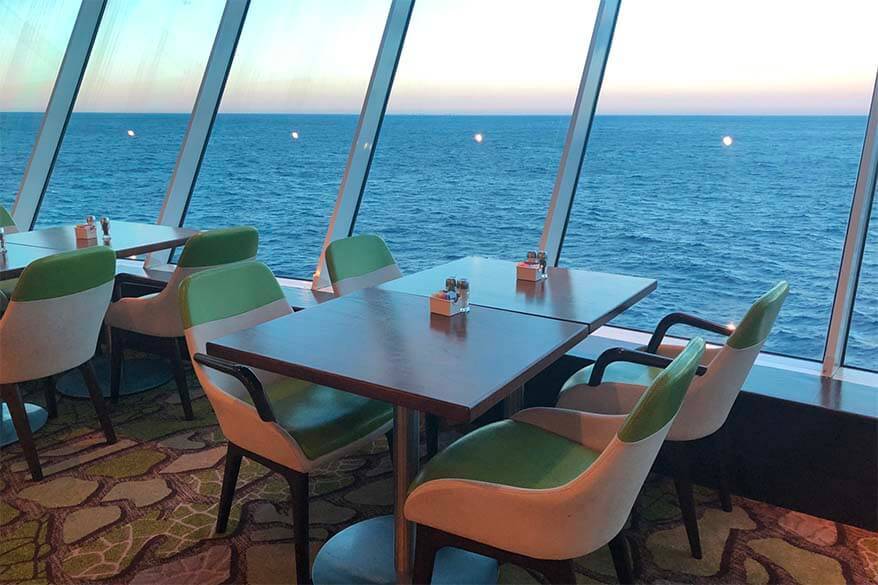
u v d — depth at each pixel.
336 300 2.70
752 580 2.44
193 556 2.54
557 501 1.68
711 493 3.03
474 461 2.07
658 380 1.63
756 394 2.88
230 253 3.67
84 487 3.03
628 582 2.07
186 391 3.72
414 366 1.97
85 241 3.99
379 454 3.35
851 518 2.78
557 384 3.36
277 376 2.74
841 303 3.05
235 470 2.58
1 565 2.49
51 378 3.71
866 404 2.78
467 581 2.39
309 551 2.56
